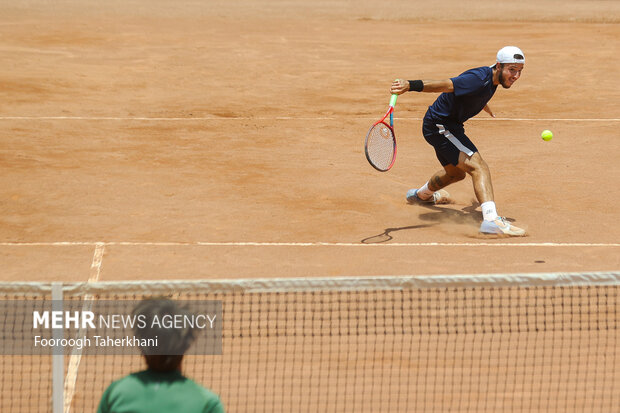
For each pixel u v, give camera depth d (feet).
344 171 134.10
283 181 127.44
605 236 102.06
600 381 61.62
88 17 358.23
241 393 59.26
